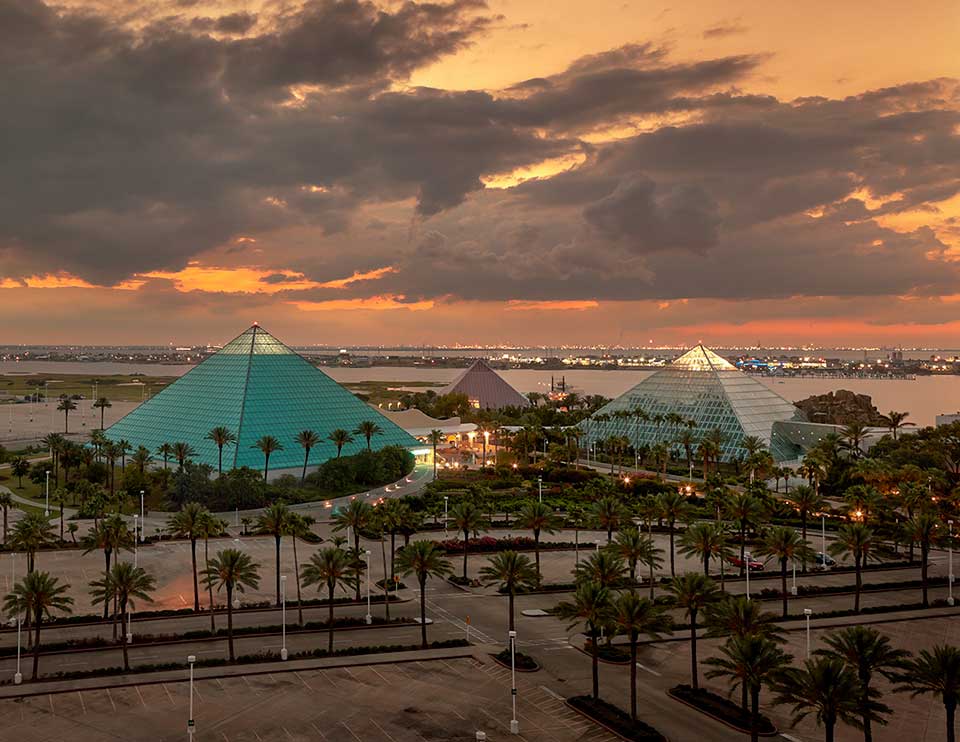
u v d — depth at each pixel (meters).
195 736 66.44
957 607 103.88
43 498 175.62
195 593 99.56
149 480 178.62
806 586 113.81
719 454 197.50
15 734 66.62
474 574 118.88
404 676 80.31
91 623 94.75
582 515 145.12
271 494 173.62
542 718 70.62
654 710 72.31
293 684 77.94
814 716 71.19
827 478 182.00
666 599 78.06
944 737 67.31
